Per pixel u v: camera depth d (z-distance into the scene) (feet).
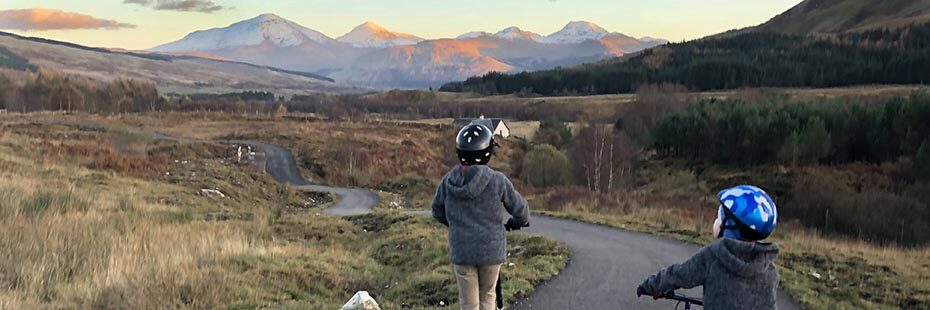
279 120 340.39
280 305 25.55
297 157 193.67
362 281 33.83
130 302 23.38
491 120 304.71
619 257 41.29
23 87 394.52
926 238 110.93
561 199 98.32
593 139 176.55
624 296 29.04
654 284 13.15
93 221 44.60
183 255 33.14
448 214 16.96
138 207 61.57
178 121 314.96
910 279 37.83
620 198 101.19
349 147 205.67
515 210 17.02
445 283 30.66
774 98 259.19
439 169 212.64
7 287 24.43
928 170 147.74
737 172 189.67
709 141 209.67
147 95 437.17
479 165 16.56
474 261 16.48
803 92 455.63
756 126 195.93
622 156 188.44
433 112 512.22
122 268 28.50
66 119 283.59
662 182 192.24
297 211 100.17
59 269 27.96
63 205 53.11
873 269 39.96
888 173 162.81
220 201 89.97
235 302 25.20
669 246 47.75
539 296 28.68
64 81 404.16
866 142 183.21
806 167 179.32
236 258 33.94
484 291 17.17
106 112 371.35
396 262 43.27
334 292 30.89
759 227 11.68
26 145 117.91
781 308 28.27
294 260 35.60
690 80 607.78
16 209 45.65
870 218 120.57
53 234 35.55
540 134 287.28
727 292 11.96
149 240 38.11
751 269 11.66
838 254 44.57
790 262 40.57
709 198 163.43
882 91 426.51
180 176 103.35
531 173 173.88
